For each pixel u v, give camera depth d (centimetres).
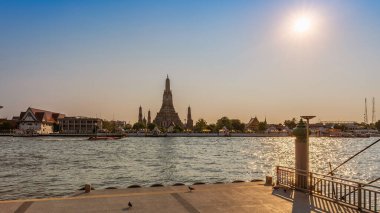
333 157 9425
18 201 1595
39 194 3634
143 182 4644
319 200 1645
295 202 1609
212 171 5991
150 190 1848
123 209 1487
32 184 4350
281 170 1998
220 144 17225
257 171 6016
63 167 6462
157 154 10138
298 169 1848
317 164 7369
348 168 6450
